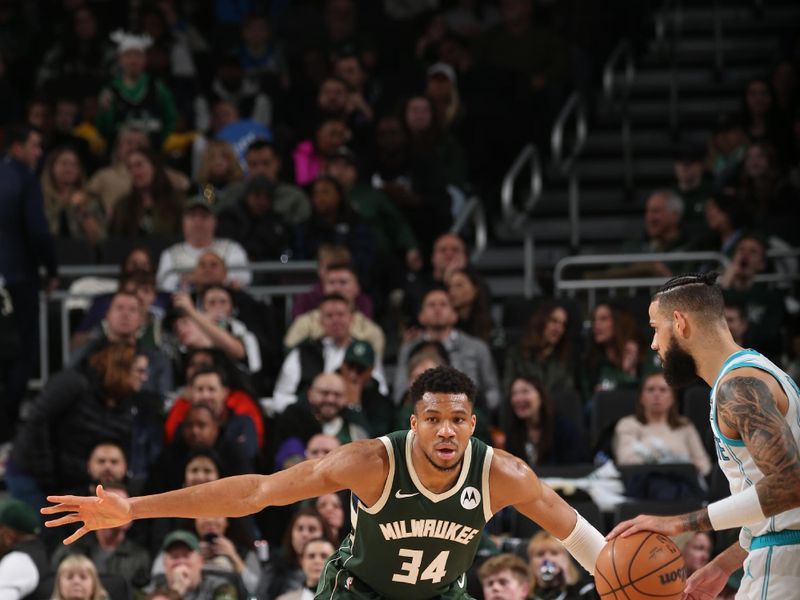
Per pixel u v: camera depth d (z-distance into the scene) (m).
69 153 18.67
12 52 23.09
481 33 22.55
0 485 15.34
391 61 23.66
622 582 7.27
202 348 14.41
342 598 7.59
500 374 16.41
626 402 14.79
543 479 13.61
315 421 14.00
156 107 20.47
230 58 22.03
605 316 15.59
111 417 14.02
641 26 23.83
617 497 13.33
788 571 7.14
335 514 12.71
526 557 12.46
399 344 17.05
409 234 18.78
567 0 23.55
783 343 16.56
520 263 20.30
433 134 20.12
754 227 17.91
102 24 23.91
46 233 15.98
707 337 7.30
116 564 12.73
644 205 21.06
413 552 7.39
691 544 12.14
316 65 22.17
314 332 15.99
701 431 14.71
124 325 14.59
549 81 22.09
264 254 17.88
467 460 7.30
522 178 21.55
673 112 22.14
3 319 15.70
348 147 20.84
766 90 20.58
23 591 12.19
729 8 24.61
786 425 6.89
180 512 7.21
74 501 7.06
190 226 17.16
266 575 12.45
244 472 13.45
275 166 18.88
